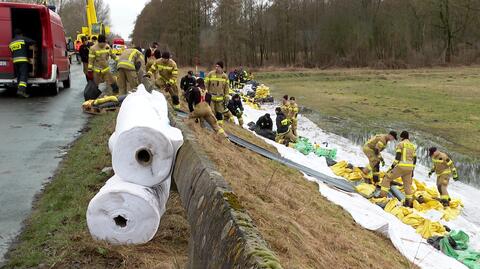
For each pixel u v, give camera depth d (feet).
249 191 18.86
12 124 34.68
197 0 215.72
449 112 84.33
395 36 211.82
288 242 14.97
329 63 217.15
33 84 49.47
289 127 58.08
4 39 45.37
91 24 102.22
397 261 26.09
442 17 213.05
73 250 15.01
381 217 33.32
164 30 229.45
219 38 213.25
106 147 27.43
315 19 226.38
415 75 170.60
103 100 38.73
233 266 8.51
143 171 15.52
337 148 60.23
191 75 58.03
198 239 11.10
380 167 50.93
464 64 203.92
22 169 23.86
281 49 228.63
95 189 20.71
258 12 227.40
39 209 18.71
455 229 34.55
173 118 25.07
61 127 34.22
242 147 38.63
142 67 46.16
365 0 220.23
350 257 20.10
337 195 35.83
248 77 148.25
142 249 15.46
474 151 57.26
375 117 81.82
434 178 48.19
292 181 33.68
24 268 14.15
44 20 47.42
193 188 13.30
